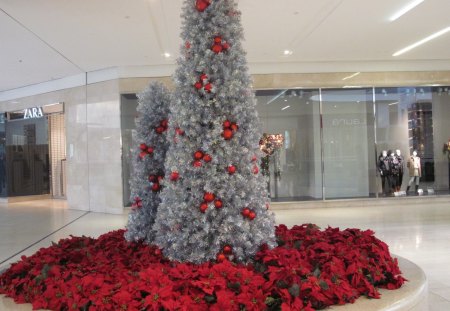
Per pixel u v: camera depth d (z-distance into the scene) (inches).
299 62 496.4
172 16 321.1
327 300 102.5
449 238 288.2
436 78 514.0
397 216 407.8
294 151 504.7
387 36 397.1
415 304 113.5
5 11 303.7
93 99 507.2
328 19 341.7
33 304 104.8
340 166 514.3
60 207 580.1
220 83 127.7
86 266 133.6
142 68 481.4
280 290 101.2
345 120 512.4
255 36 383.6
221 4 131.6
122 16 319.3
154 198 159.8
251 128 131.9
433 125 529.3
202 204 123.8
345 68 502.0
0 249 295.1
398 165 525.0
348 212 450.3
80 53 422.6
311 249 137.4
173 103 132.0
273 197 500.7
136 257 143.9
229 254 124.8
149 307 96.2
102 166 501.0
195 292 102.5
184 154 126.0
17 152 692.7
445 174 535.5
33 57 434.3
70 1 288.2
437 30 382.9
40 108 576.1
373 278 117.2
